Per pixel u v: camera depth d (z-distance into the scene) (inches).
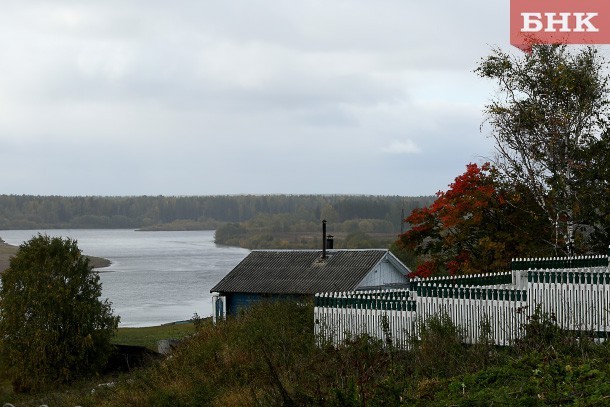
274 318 1080.8
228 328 1123.3
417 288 874.1
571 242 1332.4
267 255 1929.1
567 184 1346.0
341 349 772.0
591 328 751.7
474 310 828.6
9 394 1620.3
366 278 1780.3
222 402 781.9
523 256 1310.3
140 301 3543.3
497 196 1352.1
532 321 736.3
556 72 1403.8
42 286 1700.3
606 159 1378.0
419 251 1397.6
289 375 783.7
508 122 1405.0
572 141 1386.6
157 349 1626.5
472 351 735.7
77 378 1653.5
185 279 4653.1
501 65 1432.1
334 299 940.0
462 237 1328.7
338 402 593.0
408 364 748.0
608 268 992.2
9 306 1700.3
